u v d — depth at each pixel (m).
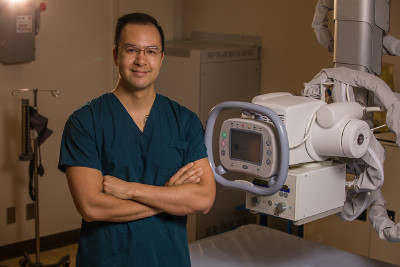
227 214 4.93
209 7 5.23
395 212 3.74
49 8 4.69
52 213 4.94
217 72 4.68
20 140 4.69
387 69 4.16
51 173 4.89
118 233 2.12
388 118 2.49
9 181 4.69
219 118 4.70
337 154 2.45
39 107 4.75
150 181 2.18
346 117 2.42
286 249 3.29
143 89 2.14
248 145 2.45
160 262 2.19
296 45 4.66
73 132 2.11
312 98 2.54
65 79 4.87
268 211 2.54
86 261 2.15
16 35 4.41
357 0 2.66
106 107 2.16
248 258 3.16
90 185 2.07
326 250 3.26
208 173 2.23
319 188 2.52
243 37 5.02
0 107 4.57
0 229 4.68
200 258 3.16
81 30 4.90
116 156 2.14
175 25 5.42
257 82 4.95
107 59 5.11
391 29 4.13
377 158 2.57
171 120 2.22
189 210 2.14
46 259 4.71
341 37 2.73
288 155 2.29
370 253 3.88
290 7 4.66
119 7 5.02
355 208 2.81
